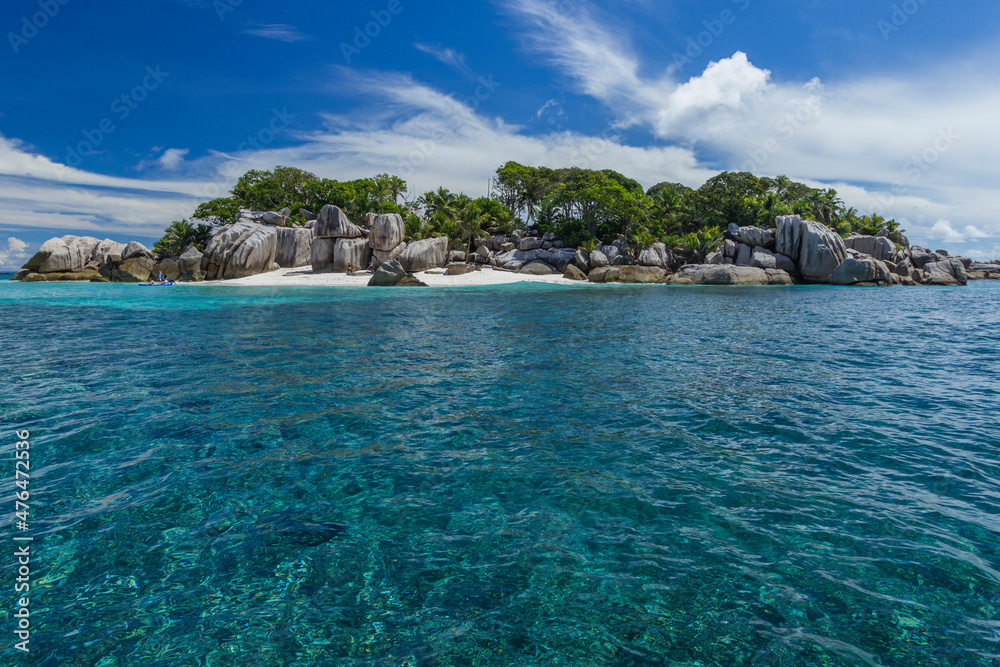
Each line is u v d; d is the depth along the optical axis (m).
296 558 3.62
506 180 75.25
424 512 4.28
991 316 20.33
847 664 2.66
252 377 9.15
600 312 21.61
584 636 2.87
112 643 2.79
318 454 5.55
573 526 4.05
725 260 53.75
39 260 47.75
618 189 61.94
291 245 51.34
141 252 49.31
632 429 6.40
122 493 4.58
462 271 48.69
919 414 7.07
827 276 49.22
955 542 3.83
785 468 5.20
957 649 2.77
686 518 4.18
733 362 10.70
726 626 2.95
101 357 10.93
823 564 3.55
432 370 9.84
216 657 2.71
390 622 2.99
